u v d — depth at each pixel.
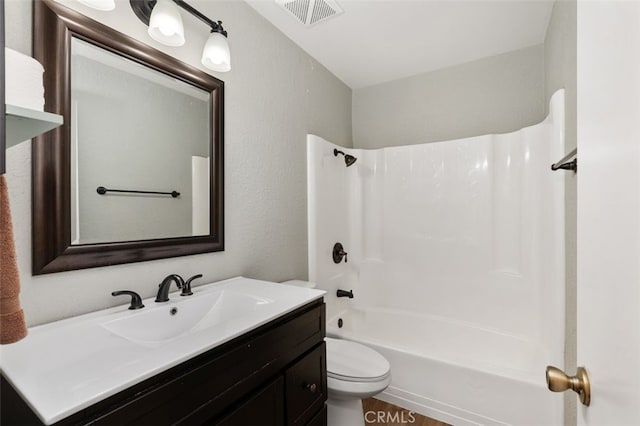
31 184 0.85
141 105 1.11
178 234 1.24
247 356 0.86
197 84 1.31
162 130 1.18
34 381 0.59
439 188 2.32
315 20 1.76
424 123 2.52
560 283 1.49
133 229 1.09
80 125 0.94
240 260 1.53
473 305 2.18
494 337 2.04
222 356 0.78
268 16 1.71
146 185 1.13
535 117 2.11
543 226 1.82
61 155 0.89
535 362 1.74
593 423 0.47
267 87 1.72
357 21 1.78
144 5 1.10
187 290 1.16
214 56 1.22
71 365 0.69
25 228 0.84
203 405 0.73
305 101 2.09
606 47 0.44
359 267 2.59
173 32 1.06
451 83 2.40
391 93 2.66
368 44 2.04
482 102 2.29
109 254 1.00
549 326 1.67
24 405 0.56
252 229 1.60
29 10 0.85
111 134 1.02
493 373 1.53
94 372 0.62
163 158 1.19
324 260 2.21
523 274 1.99
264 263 1.69
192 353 0.70
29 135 0.56
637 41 0.34
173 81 1.22
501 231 2.11
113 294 0.96
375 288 2.55
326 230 2.24
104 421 0.55
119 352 0.87
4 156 0.43
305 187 2.06
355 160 2.42
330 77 2.44
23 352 0.72
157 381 0.64
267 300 1.13
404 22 1.81
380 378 1.35
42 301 0.86
